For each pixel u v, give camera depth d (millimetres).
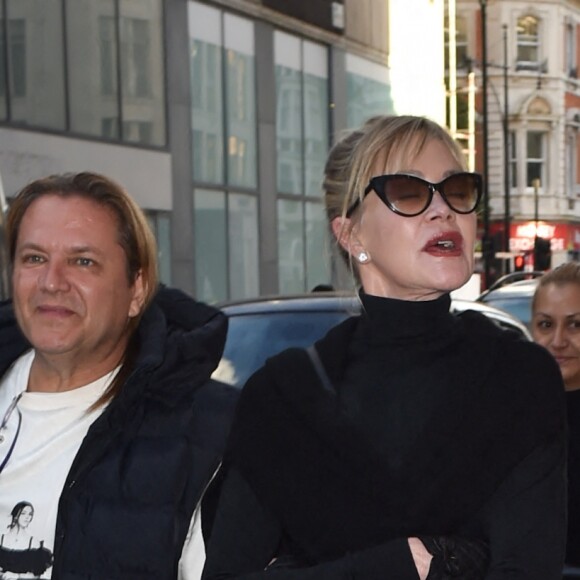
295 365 2225
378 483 2070
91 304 2465
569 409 3424
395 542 2004
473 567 2000
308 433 2156
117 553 2318
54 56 15477
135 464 2365
